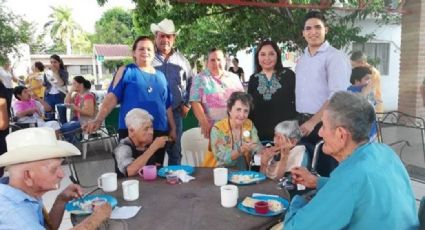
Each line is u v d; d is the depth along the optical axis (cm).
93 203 195
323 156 296
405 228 135
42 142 160
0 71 593
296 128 251
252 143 275
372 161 136
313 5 560
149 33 605
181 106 413
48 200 374
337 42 588
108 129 442
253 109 333
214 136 289
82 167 327
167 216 183
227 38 675
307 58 314
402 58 634
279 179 241
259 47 333
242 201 198
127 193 205
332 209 132
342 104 146
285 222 157
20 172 153
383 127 349
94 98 569
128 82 334
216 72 371
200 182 237
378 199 129
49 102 766
